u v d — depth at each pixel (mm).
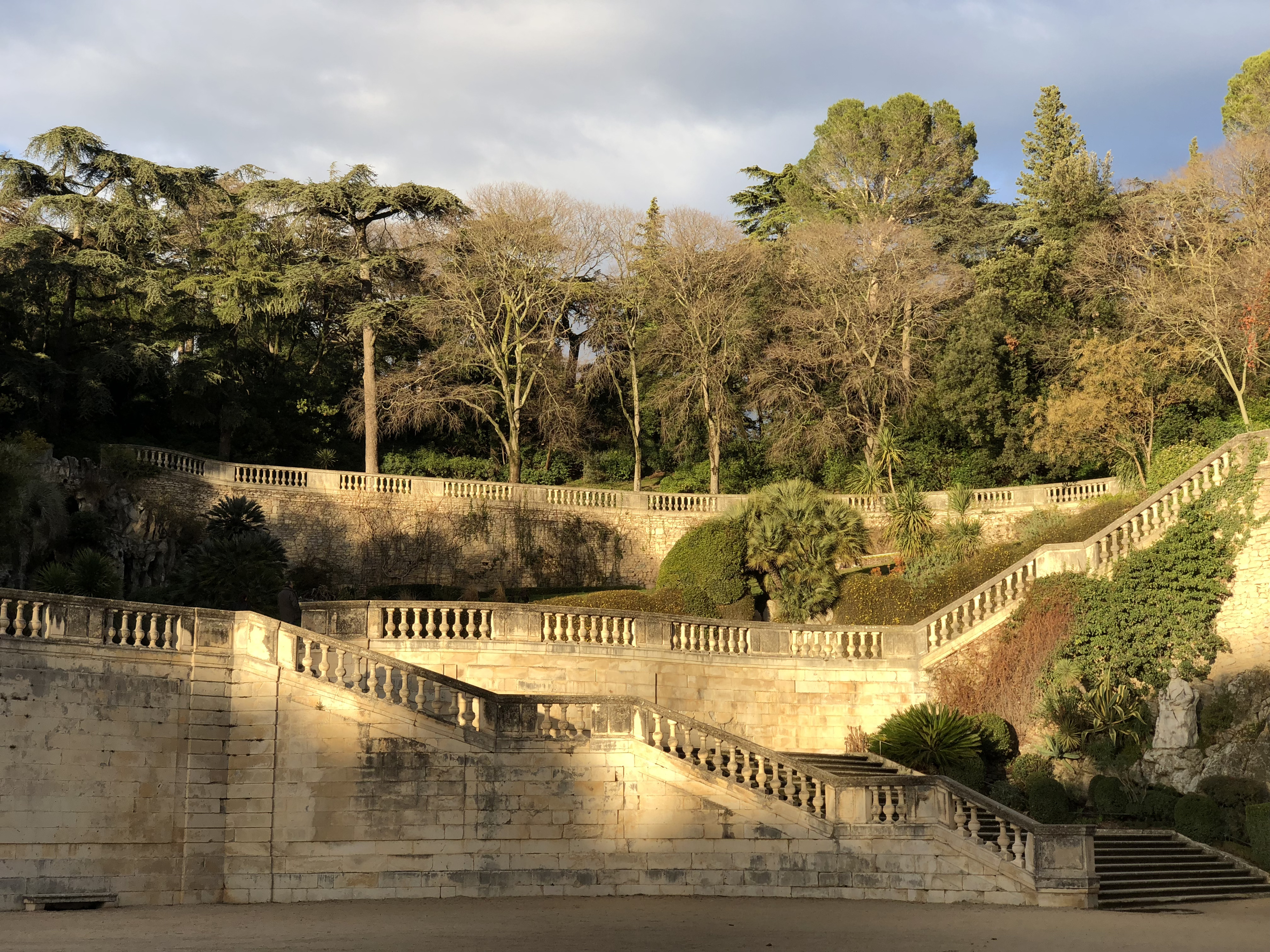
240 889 22266
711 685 29312
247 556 33938
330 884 22281
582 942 16234
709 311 54562
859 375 53969
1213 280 45406
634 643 28703
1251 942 17078
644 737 23000
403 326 54594
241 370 55219
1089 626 29719
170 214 56656
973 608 31406
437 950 15375
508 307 53906
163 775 22219
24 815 20891
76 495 38312
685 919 18781
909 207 63531
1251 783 25969
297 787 22609
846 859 22281
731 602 38781
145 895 21703
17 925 18328
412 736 22688
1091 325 52344
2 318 49219
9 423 46844
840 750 30109
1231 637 29172
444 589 43719
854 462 54625
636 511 46625
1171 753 27531
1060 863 21484
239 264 55344
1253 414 43594
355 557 43531
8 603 21219
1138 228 52156
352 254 57625
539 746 22859
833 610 38188
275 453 55844
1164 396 44781
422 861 22344
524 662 27719
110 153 50688
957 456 53219
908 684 30797
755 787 22766
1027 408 49500
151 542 39281
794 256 59188
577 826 22688
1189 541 29844
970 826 22062
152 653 22406
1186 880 23547
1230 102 62938
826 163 64625
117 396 53031
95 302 53438
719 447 54906
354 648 23062
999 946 16266
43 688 21312
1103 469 50406
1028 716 29672
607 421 62500
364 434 57406
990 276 55062
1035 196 63500
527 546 45219
